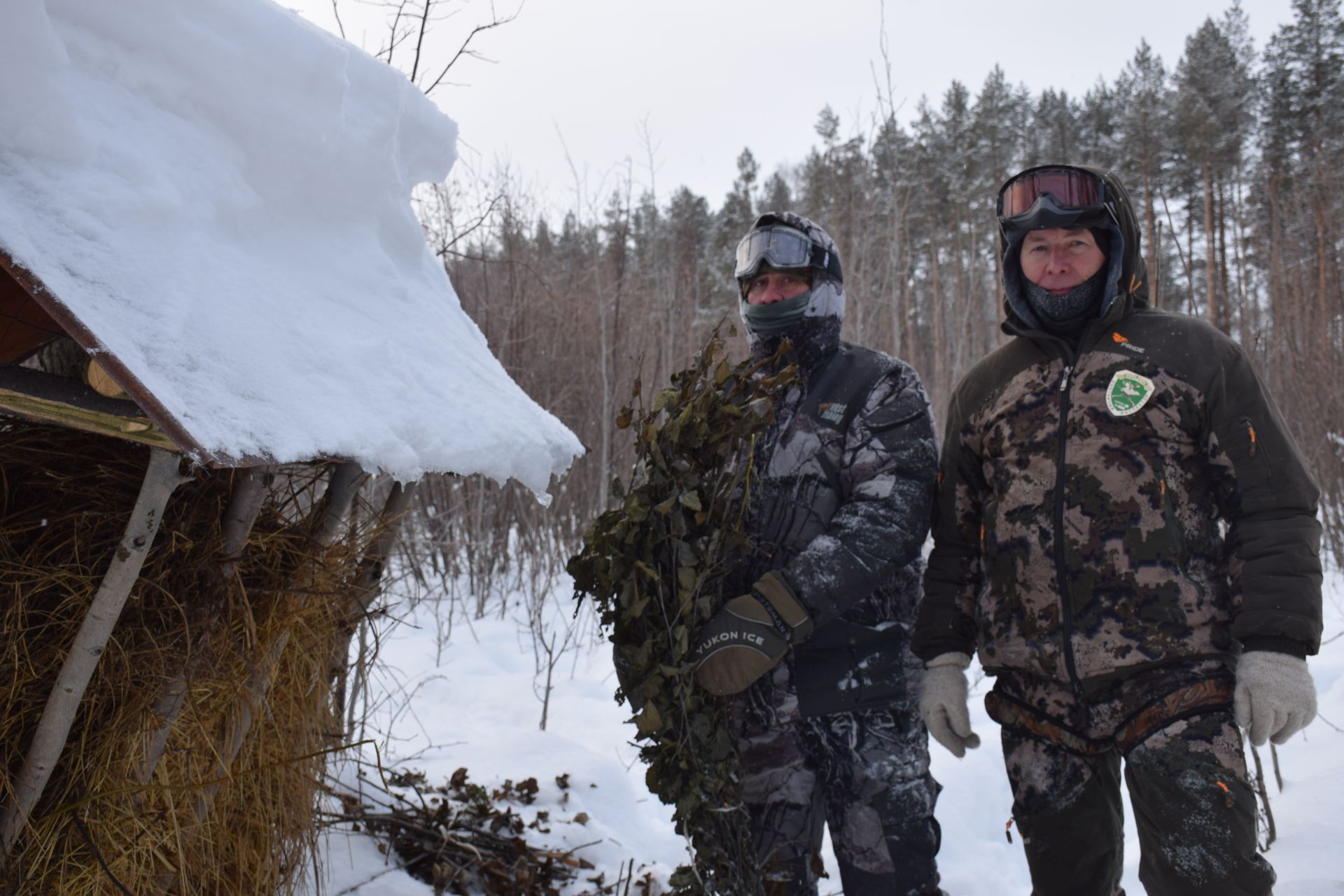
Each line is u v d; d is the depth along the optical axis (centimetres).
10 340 134
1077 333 184
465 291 575
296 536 161
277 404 116
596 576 174
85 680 124
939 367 957
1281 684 151
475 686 395
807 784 182
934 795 185
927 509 182
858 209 933
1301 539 157
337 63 155
